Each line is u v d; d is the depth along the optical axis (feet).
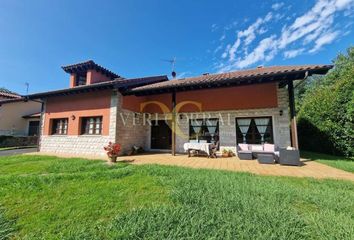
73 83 43.47
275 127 29.43
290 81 23.65
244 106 31.55
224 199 10.07
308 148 35.45
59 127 35.47
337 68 65.62
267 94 30.45
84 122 33.40
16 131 52.44
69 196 10.73
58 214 8.68
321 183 13.42
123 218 8.17
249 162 23.79
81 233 7.13
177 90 29.40
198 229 7.25
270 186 12.41
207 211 8.64
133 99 34.88
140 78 34.60
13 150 38.34
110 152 23.00
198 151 30.45
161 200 10.23
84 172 16.60
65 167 19.07
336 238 6.75
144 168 18.10
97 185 12.67
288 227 7.41
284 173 17.02
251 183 13.23
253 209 8.94
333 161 22.68
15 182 13.26
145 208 9.10
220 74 37.40
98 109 31.50
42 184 12.86
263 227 7.40
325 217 8.23
